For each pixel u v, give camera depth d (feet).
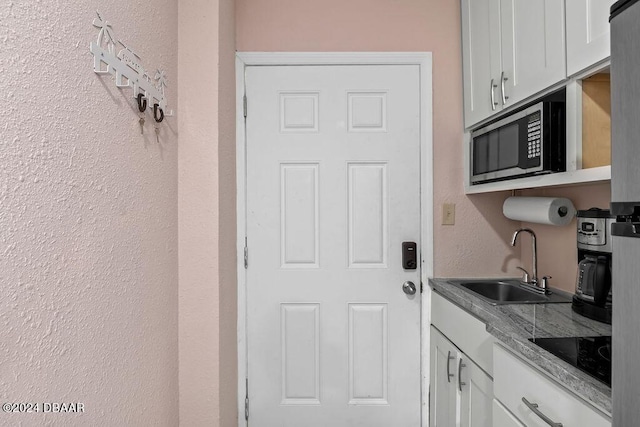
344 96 7.05
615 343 2.15
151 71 4.12
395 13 7.07
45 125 2.37
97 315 2.93
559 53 4.20
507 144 5.27
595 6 3.68
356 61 7.02
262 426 6.98
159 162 4.34
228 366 5.92
